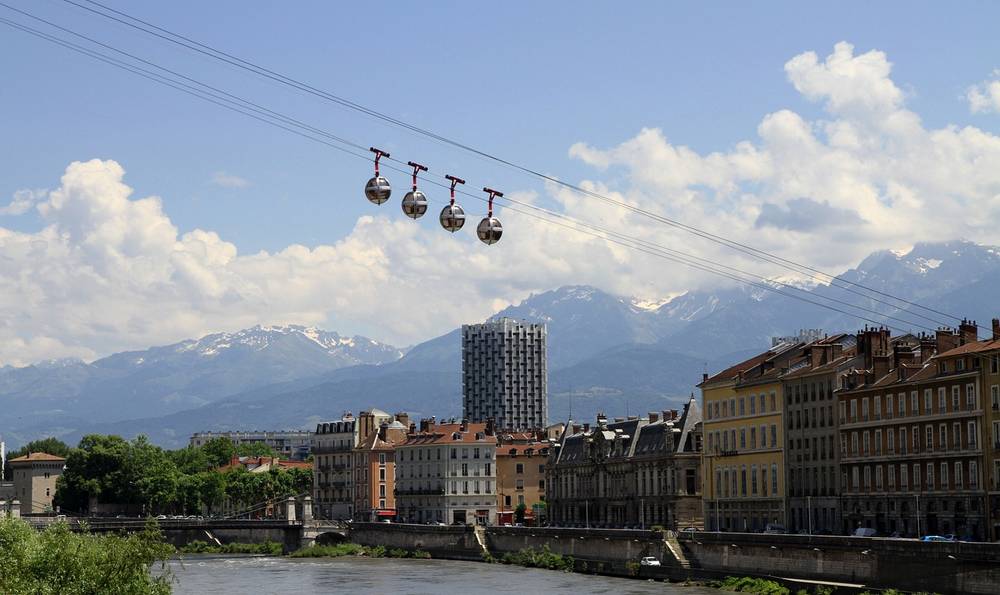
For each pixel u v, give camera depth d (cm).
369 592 18725
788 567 17200
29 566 9125
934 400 18775
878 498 19775
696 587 18550
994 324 18775
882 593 14950
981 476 17812
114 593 9138
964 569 14075
